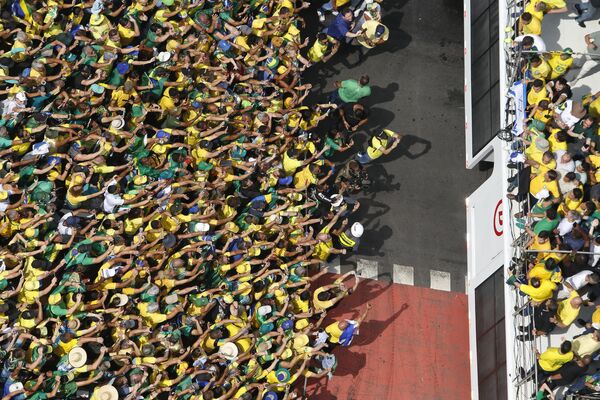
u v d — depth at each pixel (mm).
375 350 33250
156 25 31922
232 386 29109
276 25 33656
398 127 36781
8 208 28719
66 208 30000
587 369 29016
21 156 30016
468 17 36562
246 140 32219
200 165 31375
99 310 28578
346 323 30859
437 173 36406
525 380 29109
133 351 28469
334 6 35219
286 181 32250
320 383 32250
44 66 30266
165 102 31516
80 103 30672
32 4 31344
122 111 31031
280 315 30281
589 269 30016
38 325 27906
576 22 33375
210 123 31844
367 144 36031
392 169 36062
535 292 28719
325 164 34594
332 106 33688
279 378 29703
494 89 33750
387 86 37312
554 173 29328
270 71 33312
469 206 35344
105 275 28828
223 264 30234
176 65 31875
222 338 29656
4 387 27062
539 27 31828
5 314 27938
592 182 30750
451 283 34938
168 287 29641
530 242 29469
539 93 30859
